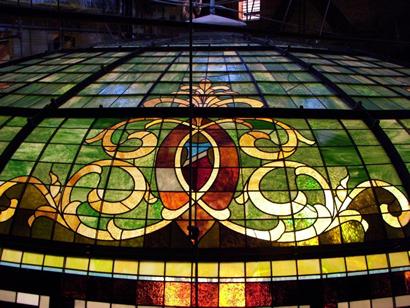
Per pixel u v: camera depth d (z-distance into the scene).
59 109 11.19
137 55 15.91
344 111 11.08
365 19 26.97
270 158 9.53
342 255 8.39
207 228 8.41
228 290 8.02
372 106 11.98
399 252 8.62
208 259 8.14
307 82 13.19
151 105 11.40
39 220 8.77
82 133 10.40
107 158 9.59
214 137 9.94
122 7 28.02
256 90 12.43
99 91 12.55
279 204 8.74
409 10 25.64
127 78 13.48
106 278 8.16
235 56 15.61
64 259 8.37
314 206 8.80
